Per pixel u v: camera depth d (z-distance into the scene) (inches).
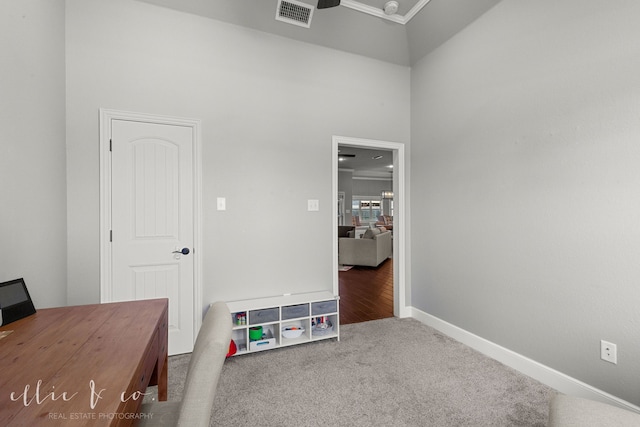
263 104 106.2
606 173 64.8
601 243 65.8
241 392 73.7
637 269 60.2
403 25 113.7
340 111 118.6
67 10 83.1
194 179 96.9
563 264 72.9
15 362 34.4
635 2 60.3
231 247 101.6
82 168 84.6
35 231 65.6
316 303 102.3
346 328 116.0
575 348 70.5
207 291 98.4
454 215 106.5
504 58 87.4
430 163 118.5
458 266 104.7
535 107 79.0
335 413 65.8
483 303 94.9
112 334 42.8
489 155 92.5
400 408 67.5
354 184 470.9
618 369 63.0
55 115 76.0
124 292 89.7
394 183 132.7
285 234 109.4
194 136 96.9
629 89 61.1
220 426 61.7
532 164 79.8
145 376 38.0
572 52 70.6
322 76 115.6
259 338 96.9
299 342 99.4
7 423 23.9
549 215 75.9
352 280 201.2
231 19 100.5
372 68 124.3
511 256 85.7
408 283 129.9
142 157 91.4
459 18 99.7
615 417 39.9
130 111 89.4
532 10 79.4
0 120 53.2
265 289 106.3
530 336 80.7
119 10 88.7
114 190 88.4
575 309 70.5
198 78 97.4
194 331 96.7
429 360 89.9
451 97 107.7
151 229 92.4
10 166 56.2
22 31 60.6
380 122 125.6
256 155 105.1
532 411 66.2
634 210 60.6
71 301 83.6
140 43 90.8
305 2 99.3
